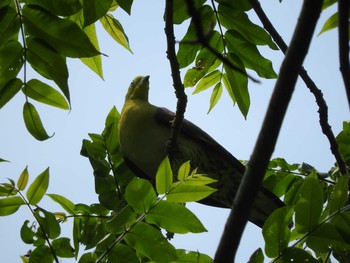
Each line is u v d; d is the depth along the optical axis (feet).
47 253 24.35
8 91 23.00
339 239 20.98
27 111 23.58
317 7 14.79
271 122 14.98
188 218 22.29
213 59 27.89
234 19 26.81
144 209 22.35
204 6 26.68
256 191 15.14
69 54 22.54
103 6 22.47
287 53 14.96
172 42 23.49
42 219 23.94
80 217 29.45
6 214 23.67
